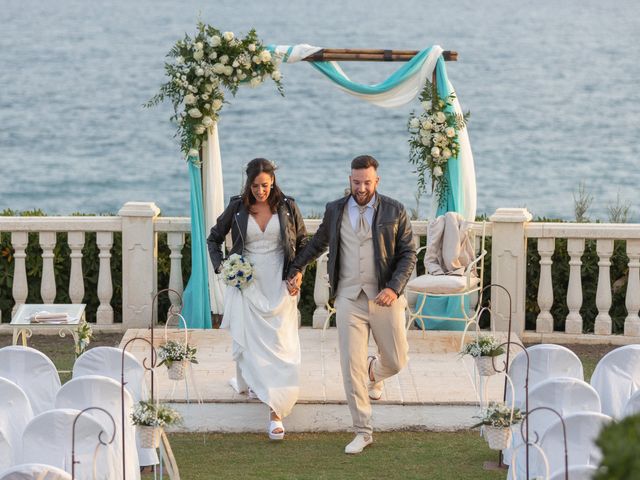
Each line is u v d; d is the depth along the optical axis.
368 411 10.14
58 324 11.01
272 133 69.75
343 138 68.56
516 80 89.12
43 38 116.44
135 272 14.22
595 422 7.81
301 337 13.63
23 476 6.74
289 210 10.55
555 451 7.95
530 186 54.53
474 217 14.43
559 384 8.52
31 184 56.16
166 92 14.04
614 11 148.50
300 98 81.56
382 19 143.88
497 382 11.52
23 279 14.35
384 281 9.88
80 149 64.19
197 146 13.97
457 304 14.17
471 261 13.40
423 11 154.25
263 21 141.75
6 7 153.75
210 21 140.12
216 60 13.89
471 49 110.12
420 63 14.26
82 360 9.47
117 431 8.45
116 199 53.94
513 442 9.26
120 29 128.00
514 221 13.83
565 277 14.36
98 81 88.06
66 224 14.17
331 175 59.16
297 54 14.28
